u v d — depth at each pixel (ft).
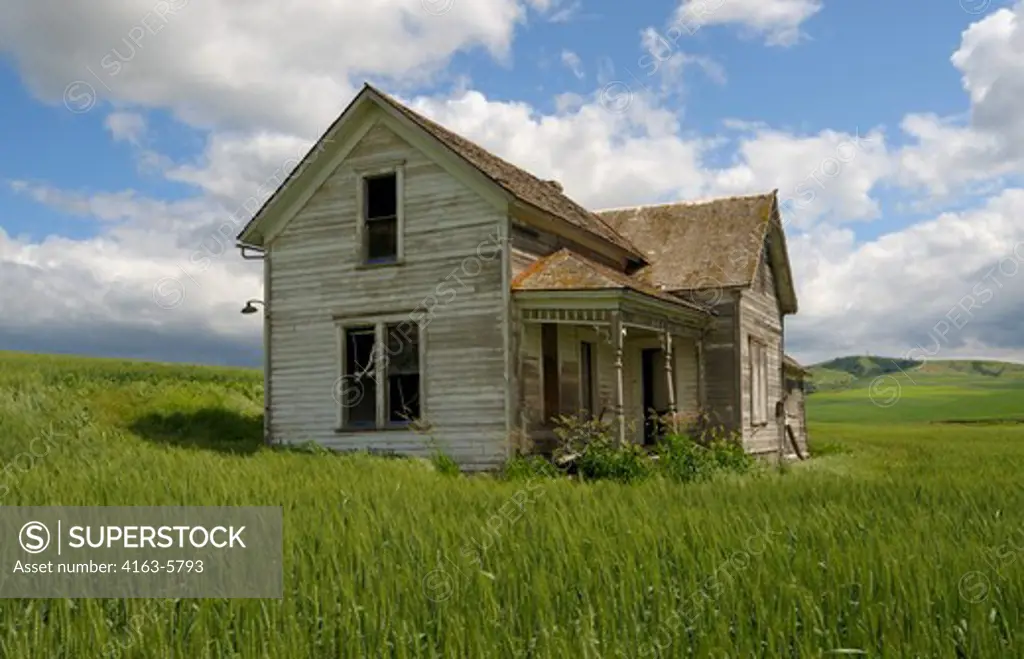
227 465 50.67
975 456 81.00
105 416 78.54
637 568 22.15
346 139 71.20
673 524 28.55
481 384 64.64
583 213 85.40
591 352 77.25
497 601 19.97
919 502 36.55
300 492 38.22
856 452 99.86
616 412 61.16
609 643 17.40
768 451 91.81
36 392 77.71
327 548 24.50
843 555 22.38
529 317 64.75
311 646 17.69
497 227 64.95
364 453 64.85
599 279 63.00
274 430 72.64
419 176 68.13
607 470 57.98
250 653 17.04
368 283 69.67
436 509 34.94
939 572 20.98
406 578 21.15
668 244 90.22
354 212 70.74
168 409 85.20
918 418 258.37
